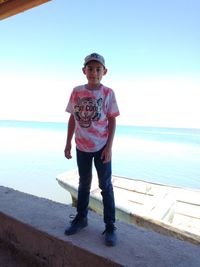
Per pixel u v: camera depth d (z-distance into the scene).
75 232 2.44
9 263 2.62
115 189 9.48
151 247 2.27
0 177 24.88
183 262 2.10
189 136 100.94
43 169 29.00
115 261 2.08
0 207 2.98
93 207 8.31
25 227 2.63
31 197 3.30
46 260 2.50
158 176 28.23
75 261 2.29
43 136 83.88
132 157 41.91
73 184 9.27
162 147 59.59
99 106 2.29
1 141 65.12
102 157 2.32
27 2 3.52
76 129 2.42
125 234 2.47
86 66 2.32
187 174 29.55
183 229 5.78
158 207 7.21
